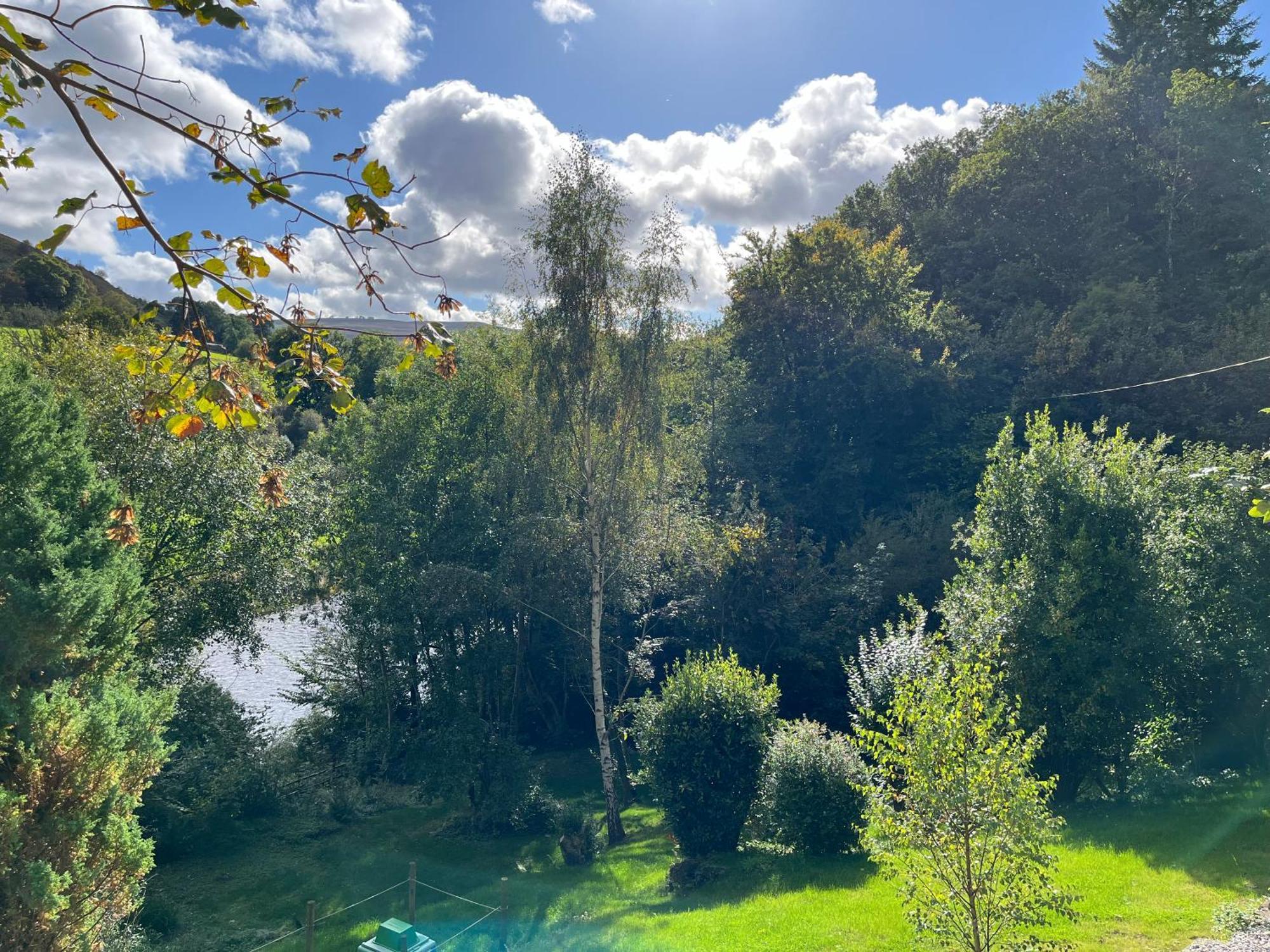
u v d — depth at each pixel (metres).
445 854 21.80
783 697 31.83
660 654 33.38
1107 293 39.12
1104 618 17.42
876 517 35.47
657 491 24.14
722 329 40.12
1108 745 17.66
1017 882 8.20
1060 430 34.34
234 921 17.81
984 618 17.73
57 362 23.53
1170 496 19.83
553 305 22.09
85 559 14.00
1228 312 37.38
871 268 39.66
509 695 28.95
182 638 22.89
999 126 51.44
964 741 8.55
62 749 11.37
